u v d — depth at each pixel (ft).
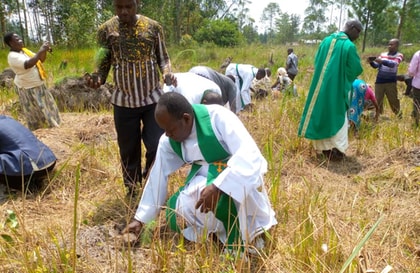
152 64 10.44
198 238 8.32
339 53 14.99
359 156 16.03
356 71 14.98
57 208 10.96
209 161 8.47
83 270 7.70
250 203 8.16
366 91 19.53
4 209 10.76
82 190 12.08
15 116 21.48
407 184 12.47
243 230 8.15
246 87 22.59
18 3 92.99
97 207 10.77
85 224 9.72
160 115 7.83
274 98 25.36
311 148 16.15
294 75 36.94
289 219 9.86
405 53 71.26
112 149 14.87
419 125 18.69
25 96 18.16
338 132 15.28
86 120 19.70
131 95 10.41
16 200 11.40
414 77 20.42
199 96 12.28
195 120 8.21
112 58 10.53
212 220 8.63
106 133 17.44
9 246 8.22
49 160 12.28
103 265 7.93
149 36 10.22
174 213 8.77
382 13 66.08
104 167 13.38
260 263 8.08
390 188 12.49
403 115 22.47
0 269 7.64
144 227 8.84
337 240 8.43
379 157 15.48
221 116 8.16
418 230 9.87
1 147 11.93
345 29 15.75
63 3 62.18
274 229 8.84
